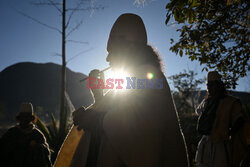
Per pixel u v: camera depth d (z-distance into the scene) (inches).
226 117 124.1
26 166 168.6
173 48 178.5
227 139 121.9
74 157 55.3
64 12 389.1
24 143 173.8
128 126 40.2
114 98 46.1
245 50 197.8
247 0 166.1
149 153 38.7
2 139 173.5
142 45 49.3
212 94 134.7
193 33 174.4
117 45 49.2
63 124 285.3
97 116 52.5
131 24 49.6
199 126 132.0
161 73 45.6
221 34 185.0
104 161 41.8
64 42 390.0
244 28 186.7
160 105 42.0
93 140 51.7
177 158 40.9
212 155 124.6
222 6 168.7
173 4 131.3
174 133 42.0
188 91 683.4
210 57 197.5
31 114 184.2
